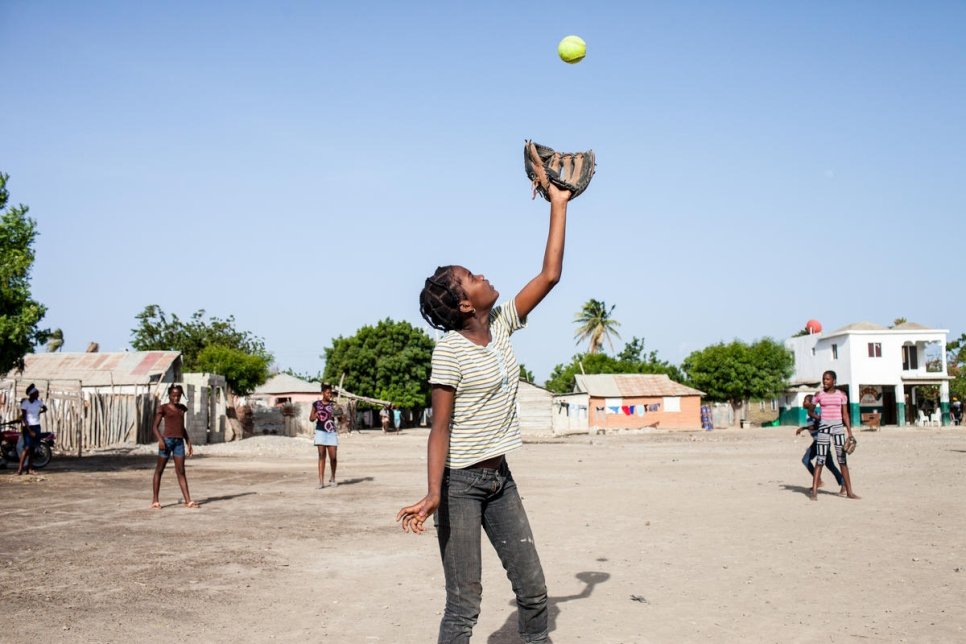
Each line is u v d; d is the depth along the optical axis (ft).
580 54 16.98
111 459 85.61
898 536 31.04
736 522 35.22
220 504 43.19
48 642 17.81
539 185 14.73
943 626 18.67
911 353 201.77
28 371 121.70
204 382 126.11
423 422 278.87
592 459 81.41
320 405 52.49
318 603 21.48
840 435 43.14
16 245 58.54
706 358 214.28
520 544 13.92
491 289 13.71
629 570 25.36
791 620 19.39
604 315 329.93
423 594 22.50
